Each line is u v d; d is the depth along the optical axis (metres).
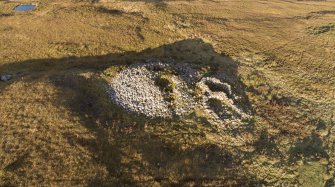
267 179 27.30
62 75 36.91
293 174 28.11
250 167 27.94
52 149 26.02
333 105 36.91
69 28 47.72
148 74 36.28
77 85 35.09
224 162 27.80
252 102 35.28
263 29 49.47
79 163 24.91
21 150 25.69
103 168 24.73
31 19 50.81
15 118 29.12
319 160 29.66
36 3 57.25
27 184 23.00
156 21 49.38
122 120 30.59
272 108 34.88
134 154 26.56
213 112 32.09
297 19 54.06
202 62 41.53
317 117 34.94
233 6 56.22
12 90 33.25
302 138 31.81
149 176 24.78
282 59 43.28
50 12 52.75
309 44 47.16
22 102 31.27
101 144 27.03
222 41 45.38
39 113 29.73
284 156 29.61
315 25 52.41
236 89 36.66
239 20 51.38
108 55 42.84
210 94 34.22
